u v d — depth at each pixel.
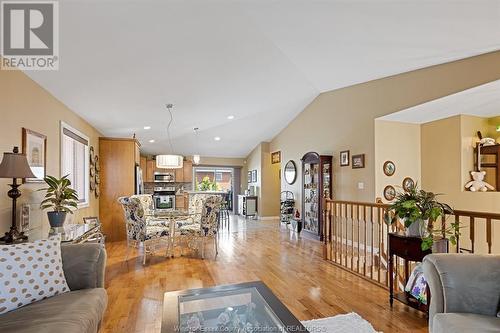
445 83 3.93
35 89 3.21
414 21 2.88
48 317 1.57
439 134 5.38
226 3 2.73
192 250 5.03
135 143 6.18
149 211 5.10
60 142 3.92
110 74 3.66
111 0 2.43
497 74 3.35
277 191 9.74
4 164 2.29
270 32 3.36
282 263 4.25
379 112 5.04
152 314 2.60
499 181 5.23
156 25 2.90
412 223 2.68
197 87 4.64
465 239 5.05
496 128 5.29
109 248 5.14
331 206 4.54
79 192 4.97
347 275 3.70
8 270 1.76
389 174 5.24
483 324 1.58
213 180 11.84
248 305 1.94
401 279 3.32
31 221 3.05
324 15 2.96
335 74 4.87
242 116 7.16
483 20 2.72
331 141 6.19
